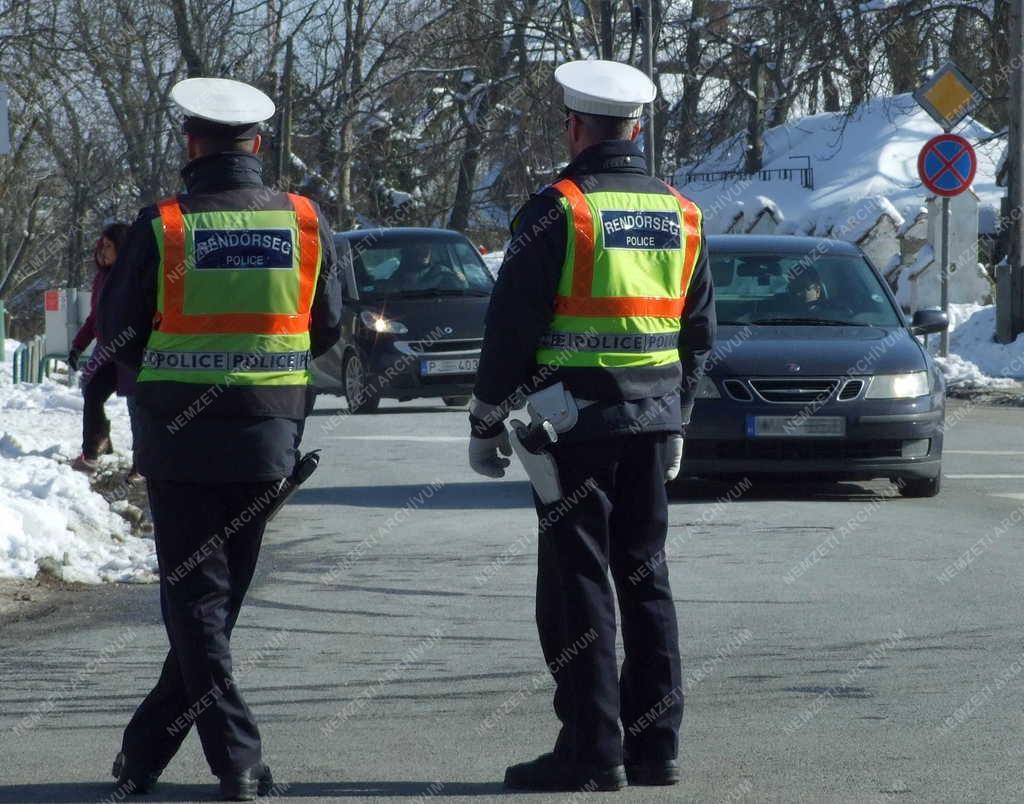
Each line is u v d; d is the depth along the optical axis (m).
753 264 47.12
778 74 153.38
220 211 17.88
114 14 163.12
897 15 123.06
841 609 28.92
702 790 17.83
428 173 186.75
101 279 43.25
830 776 18.45
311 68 185.62
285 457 18.11
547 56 176.25
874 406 41.41
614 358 17.95
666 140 181.75
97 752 20.34
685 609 29.05
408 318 69.94
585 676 17.69
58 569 33.66
